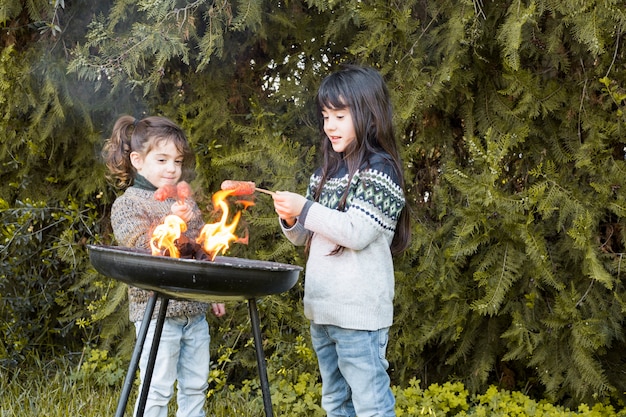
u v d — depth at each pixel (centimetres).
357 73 198
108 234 316
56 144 303
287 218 196
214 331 306
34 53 286
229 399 290
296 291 298
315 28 283
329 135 199
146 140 220
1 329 305
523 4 229
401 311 280
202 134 289
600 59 247
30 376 300
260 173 295
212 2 246
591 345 247
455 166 246
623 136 246
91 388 294
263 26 272
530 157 271
